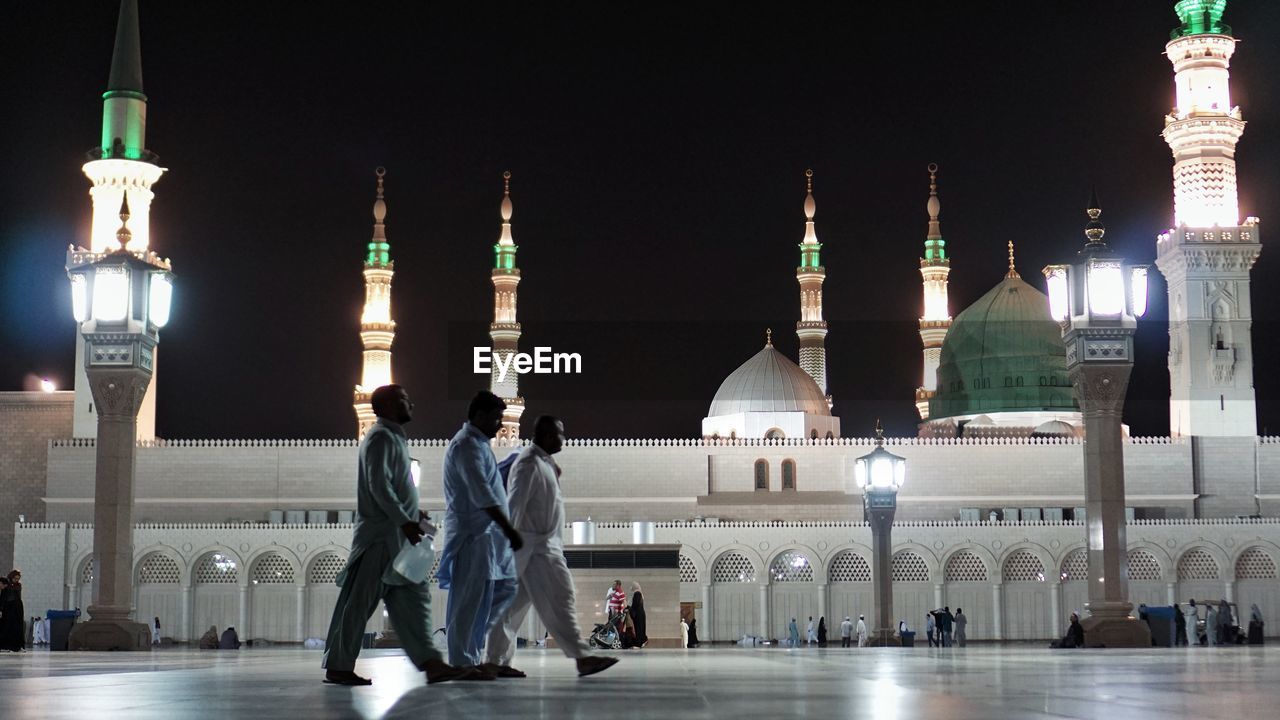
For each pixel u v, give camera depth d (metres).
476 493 13.34
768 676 13.95
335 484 80.69
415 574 12.38
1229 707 9.04
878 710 8.73
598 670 14.06
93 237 78.25
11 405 85.69
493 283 92.38
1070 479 81.12
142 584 73.56
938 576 73.75
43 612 72.38
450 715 8.51
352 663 12.30
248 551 73.31
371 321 91.25
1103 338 34.53
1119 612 33.78
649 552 66.38
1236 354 81.00
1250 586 73.38
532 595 14.14
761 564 74.00
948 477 81.38
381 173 95.12
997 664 17.95
